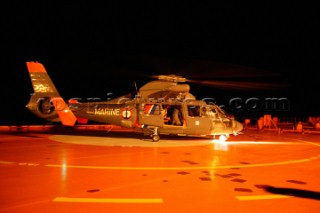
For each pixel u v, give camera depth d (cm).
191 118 1460
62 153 1063
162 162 885
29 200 511
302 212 460
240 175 714
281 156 1015
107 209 468
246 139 1647
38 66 1627
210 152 1104
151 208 474
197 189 587
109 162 880
